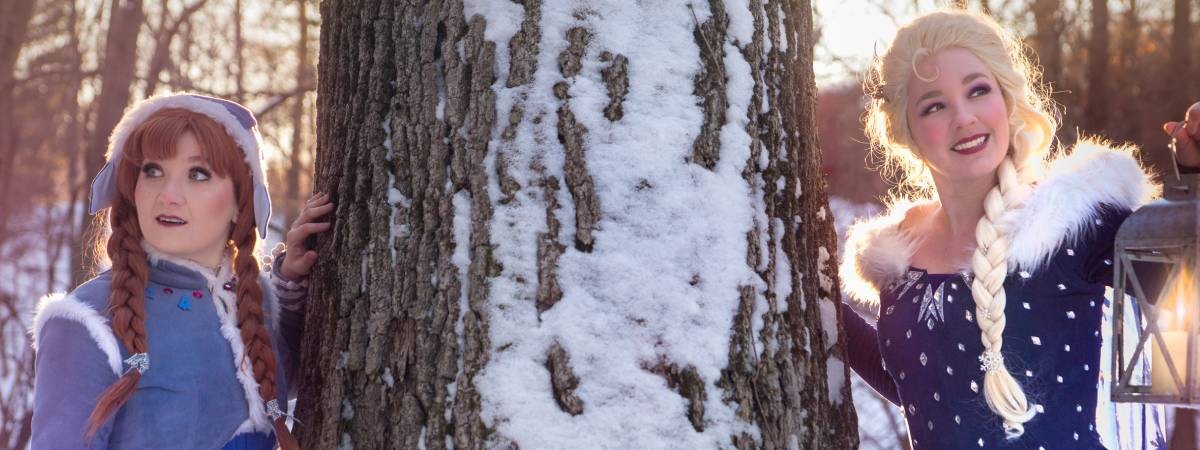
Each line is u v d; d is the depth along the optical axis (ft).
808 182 6.81
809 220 6.77
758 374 6.07
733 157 6.18
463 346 5.88
